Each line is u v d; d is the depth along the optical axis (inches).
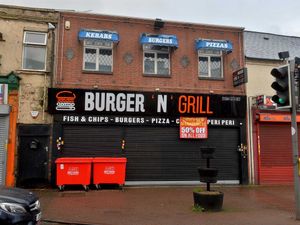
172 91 677.3
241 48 722.2
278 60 732.7
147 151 661.9
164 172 663.8
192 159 676.7
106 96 647.8
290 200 526.3
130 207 460.1
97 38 634.8
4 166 605.6
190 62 694.5
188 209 449.7
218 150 688.4
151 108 663.1
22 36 635.5
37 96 628.1
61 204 476.1
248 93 714.2
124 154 651.5
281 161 708.0
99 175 597.3
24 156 613.9
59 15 650.8
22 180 608.7
